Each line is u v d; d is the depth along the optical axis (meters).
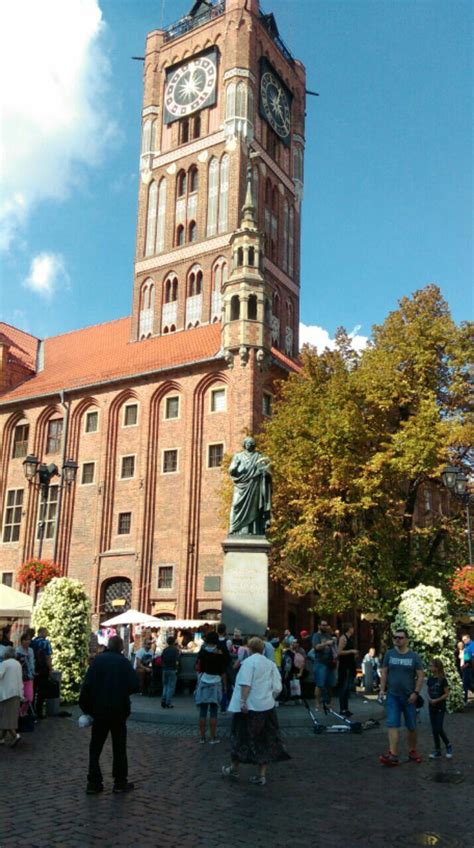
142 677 25.22
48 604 21.66
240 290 43.19
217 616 40.81
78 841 8.01
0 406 53.75
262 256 44.50
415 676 13.13
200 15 63.25
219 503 42.31
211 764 12.57
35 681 18.86
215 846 7.94
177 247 57.97
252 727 11.21
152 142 62.22
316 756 13.61
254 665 11.38
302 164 65.88
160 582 43.28
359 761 13.15
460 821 9.16
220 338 47.50
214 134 58.47
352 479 31.19
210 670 15.05
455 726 18.53
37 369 58.06
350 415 31.22
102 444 47.75
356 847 8.05
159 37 64.44
